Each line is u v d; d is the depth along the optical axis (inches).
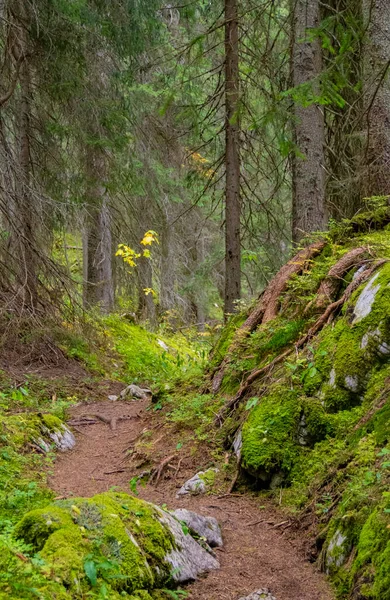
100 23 398.9
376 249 226.4
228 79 394.0
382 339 175.6
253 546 144.5
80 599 93.1
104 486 192.4
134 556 111.0
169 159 633.0
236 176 402.6
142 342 507.5
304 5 342.6
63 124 419.8
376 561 112.9
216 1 448.8
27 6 381.7
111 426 275.6
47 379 349.7
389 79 278.2
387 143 283.4
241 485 181.8
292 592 121.7
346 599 116.0
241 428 200.2
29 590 86.9
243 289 682.8
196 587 121.6
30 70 411.8
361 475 142.8
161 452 215.3
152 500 178.9
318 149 345.7
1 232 370.9
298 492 163.5
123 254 507.5
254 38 395.5
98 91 427.5
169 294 699.4
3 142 364.5
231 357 249.4
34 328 373.4
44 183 414.9
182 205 682.8
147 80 571.2
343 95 366.9
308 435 176.9
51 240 412.2
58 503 119.0
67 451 234.1
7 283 367.9
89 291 555.8
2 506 154.5
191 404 242.7
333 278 226.8
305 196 344.8
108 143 410.0
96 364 409.7
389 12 279.6
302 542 143.8
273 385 201.8
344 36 257.6
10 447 204.7
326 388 183.2
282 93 250.8
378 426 155.5
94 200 438.0
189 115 404.5
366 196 294.5
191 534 140.7
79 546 104.1
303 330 221.3
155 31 469.4
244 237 432.5
